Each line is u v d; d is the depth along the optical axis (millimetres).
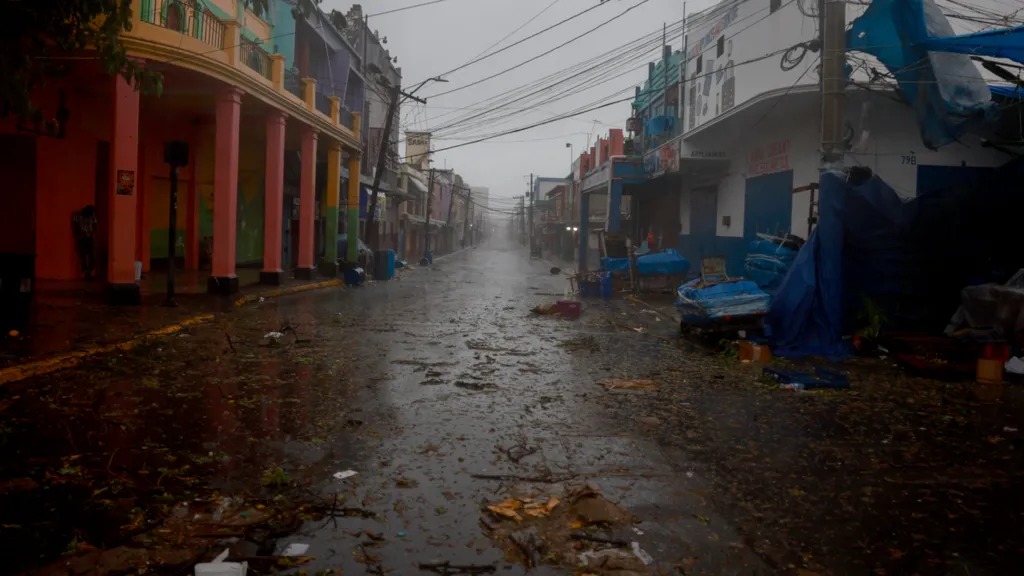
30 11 5328
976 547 4012
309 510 4262
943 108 10844
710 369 9453
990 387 8477
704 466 5340
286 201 25922
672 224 25828
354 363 9156
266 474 4832
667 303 19141
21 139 15297
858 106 13758
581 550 3828
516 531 4051
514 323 14242
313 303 16766
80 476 4613
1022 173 11547
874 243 11352
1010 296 10148
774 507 4539
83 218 15914
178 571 3436
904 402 7621
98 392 6898
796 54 14859
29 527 3807
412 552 3750
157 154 20422
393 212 41656
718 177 20141
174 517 4070
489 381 8320
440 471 5059
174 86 15383
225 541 3793
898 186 13797
